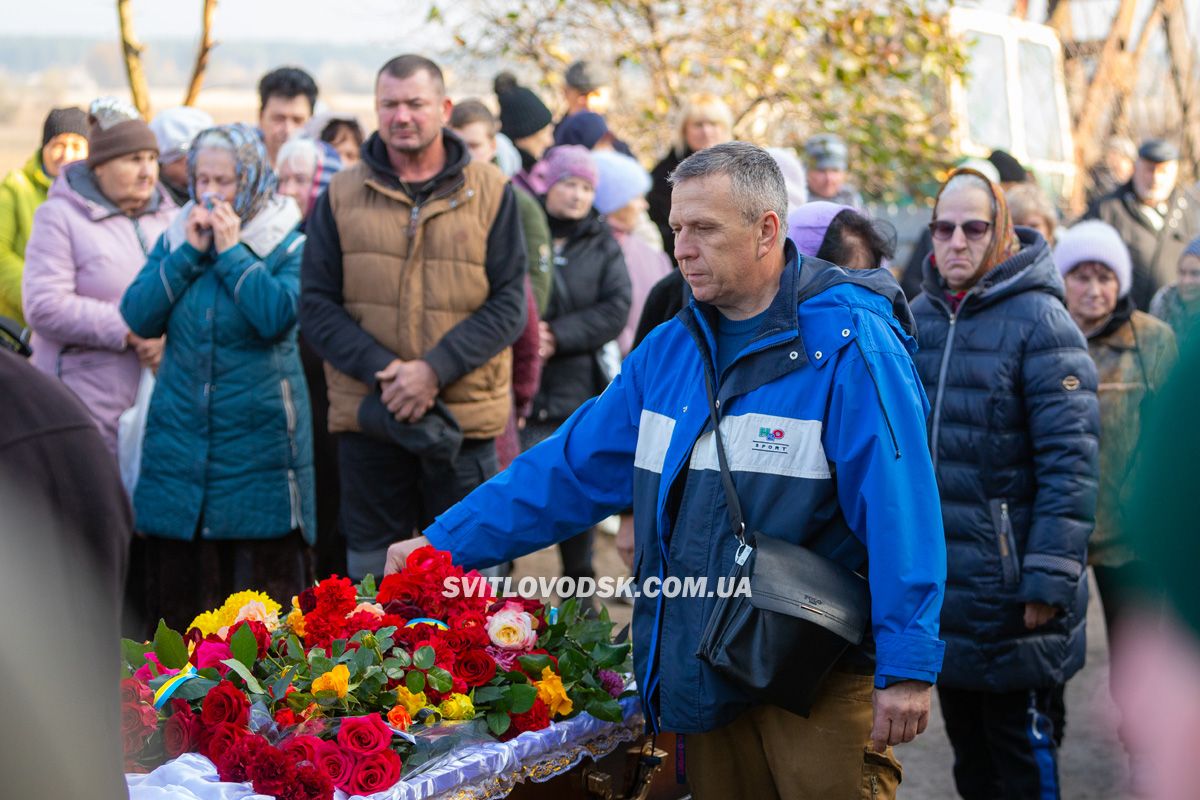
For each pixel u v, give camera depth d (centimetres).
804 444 267
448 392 460
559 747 286
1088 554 448
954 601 377
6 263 546
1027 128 1331
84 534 161
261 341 458
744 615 260
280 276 466
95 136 500
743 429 271
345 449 466
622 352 637
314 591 308
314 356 552
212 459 451
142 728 262
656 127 1038
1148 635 88
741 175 267
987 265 381
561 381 583
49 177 566
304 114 691
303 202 607
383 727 262
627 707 303
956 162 1056
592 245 591
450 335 450
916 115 1055
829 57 996
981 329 381
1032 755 378
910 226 1084
